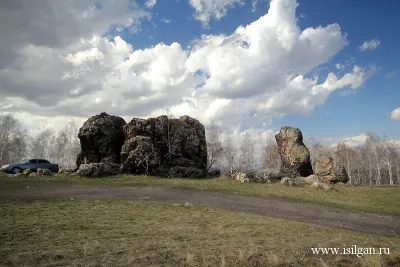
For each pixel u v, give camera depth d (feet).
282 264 27.73
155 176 119.44
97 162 129.49
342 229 56.54
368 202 89.35
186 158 137.90
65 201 70.74
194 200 81.15
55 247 34.04
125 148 122.52
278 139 143.02
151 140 127.24
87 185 99.19
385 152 279.49
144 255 30.53
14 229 42.83
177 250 32.50
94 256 30.53
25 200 70.69
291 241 38.91
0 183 94.73
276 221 57.62
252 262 28.12
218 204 77.15
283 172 128.57
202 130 148.97
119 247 33.99
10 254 31.22
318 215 69.77
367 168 291.58
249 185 107.24
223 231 45.65
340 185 114.32
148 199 80.07
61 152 269.23
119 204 69.82
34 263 28.53
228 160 217.15
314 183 106.73
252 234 44.11
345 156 279.49
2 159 266.36
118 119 139.23
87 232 42.47
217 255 30.30
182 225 49.78
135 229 45.29
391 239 48.42
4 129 269.23
